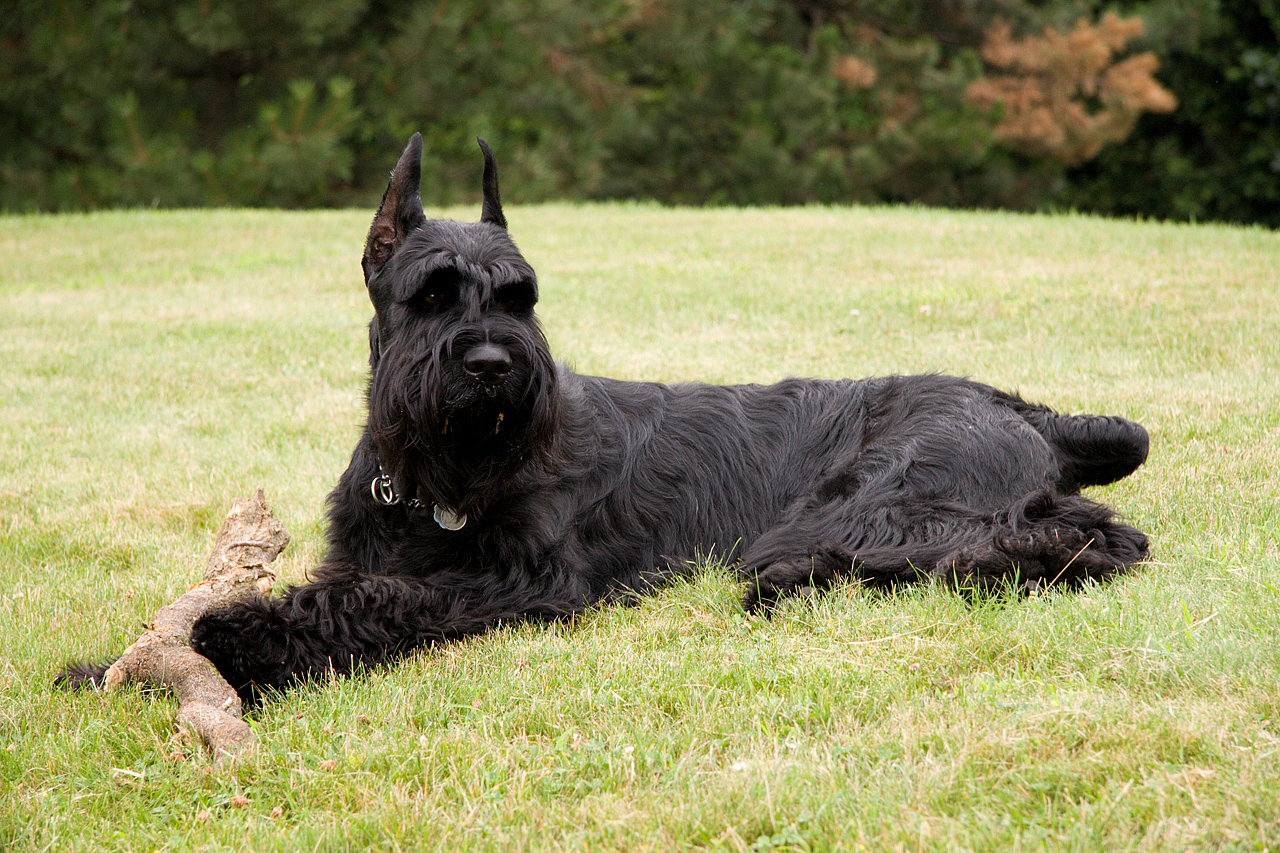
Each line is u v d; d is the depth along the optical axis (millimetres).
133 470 6648
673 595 4531
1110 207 30953
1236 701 3115
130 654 3730
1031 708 3197
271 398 8117
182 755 3330
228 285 12477
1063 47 25750
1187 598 3836
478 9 24297
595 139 26391
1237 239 13352
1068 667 3490
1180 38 27484
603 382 5039
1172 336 8406
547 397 4105
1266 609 3625
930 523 4551
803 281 11500
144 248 14945
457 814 2949
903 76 27797
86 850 2898
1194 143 30688
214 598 3965
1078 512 4516
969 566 4246
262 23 22281
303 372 8789
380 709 3535
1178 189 29844
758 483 5043
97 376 8812
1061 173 28969
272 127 22328
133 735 3441
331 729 3439
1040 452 4793
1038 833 2623
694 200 28922
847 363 8164
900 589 4301
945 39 29484
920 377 5207
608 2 25062
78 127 23469
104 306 11523
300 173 22484
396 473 4145
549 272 12500
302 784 3135
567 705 3520
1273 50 28406
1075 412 6711
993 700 3273
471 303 3982
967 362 8008
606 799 2947
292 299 11633
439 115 25312
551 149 26047
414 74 23797
